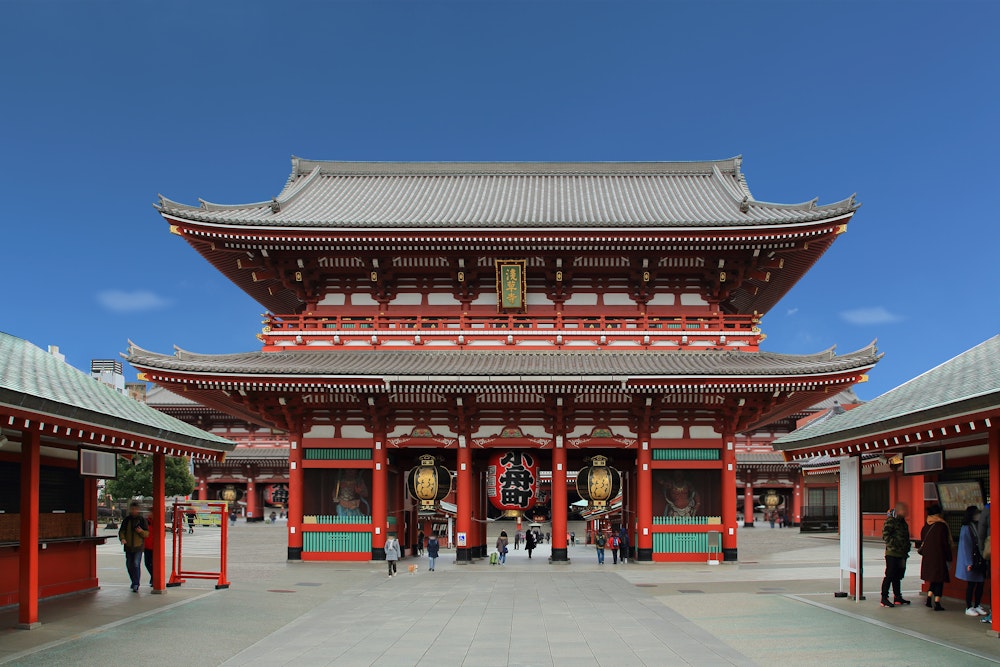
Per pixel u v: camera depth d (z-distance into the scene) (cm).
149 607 2239
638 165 5303
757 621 2034
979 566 2011
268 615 2205
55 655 1627
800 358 3681
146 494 6600
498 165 5366
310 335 4016
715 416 3769
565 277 4084
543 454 4072
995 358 1867
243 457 8631
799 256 4094
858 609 2170
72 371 2142
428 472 3656
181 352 3681
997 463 1720
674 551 3725
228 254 4100
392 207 4634
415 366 3616
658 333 3959
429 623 2098
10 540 2170
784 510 8956
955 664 1508
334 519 3800
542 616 2205
